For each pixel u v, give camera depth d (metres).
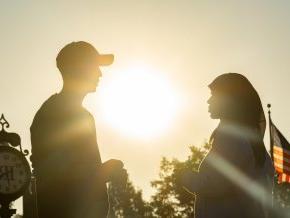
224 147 8.01
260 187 8.05
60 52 7.34
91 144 7.09
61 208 6.84
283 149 31.08
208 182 7.94
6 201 19.42
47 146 6.99
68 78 7.27
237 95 8.18
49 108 7.15
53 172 6.89
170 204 93.31
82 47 7.29
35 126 7.13
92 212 6.83
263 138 8.22
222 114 8.21
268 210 8.21
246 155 7.98
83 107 7.31
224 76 8.27
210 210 7.97
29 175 19.72
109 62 7.39
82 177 6.89
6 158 19.62
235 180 7.93
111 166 6.86
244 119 8.14
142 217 94.88
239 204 7.93
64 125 7.05
